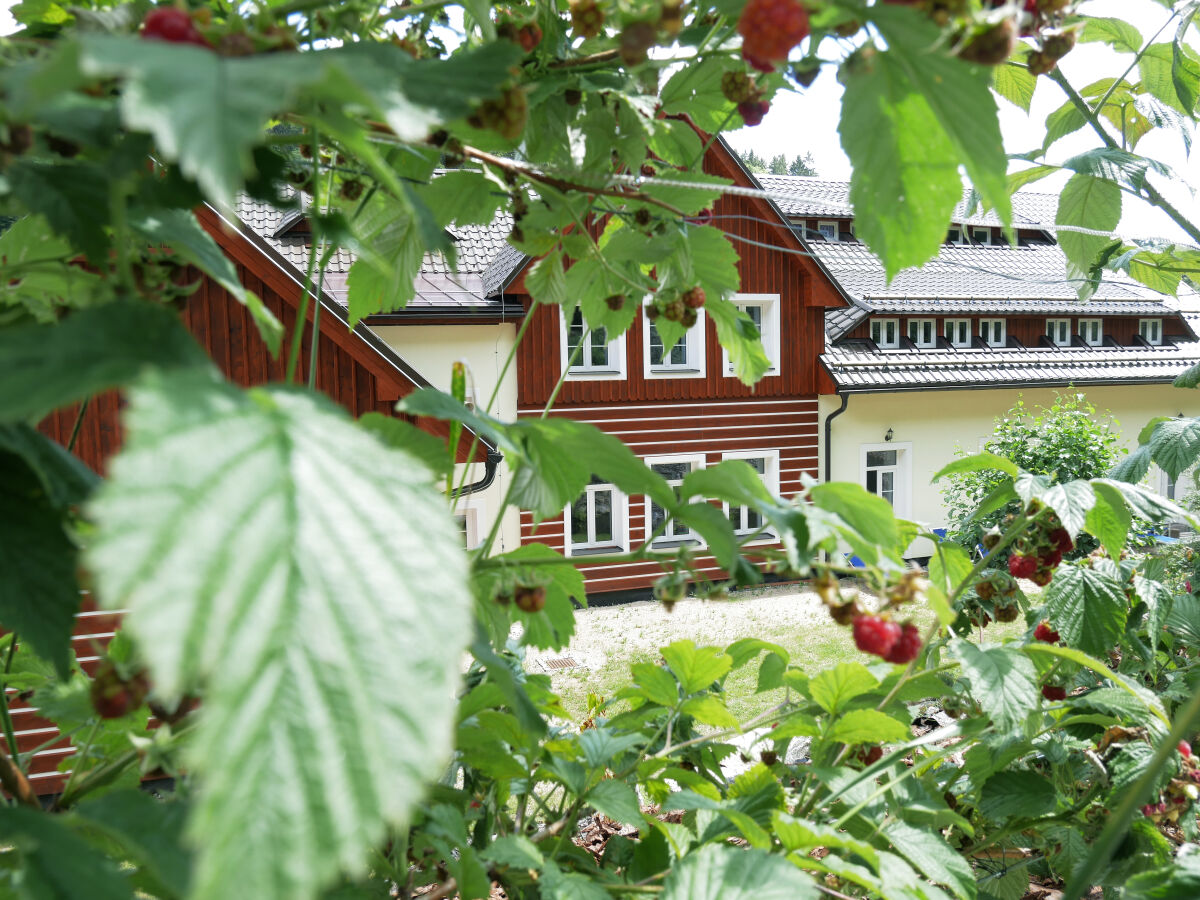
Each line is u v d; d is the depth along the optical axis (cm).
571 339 1192
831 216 1656
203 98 42
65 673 69
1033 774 189
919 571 104
